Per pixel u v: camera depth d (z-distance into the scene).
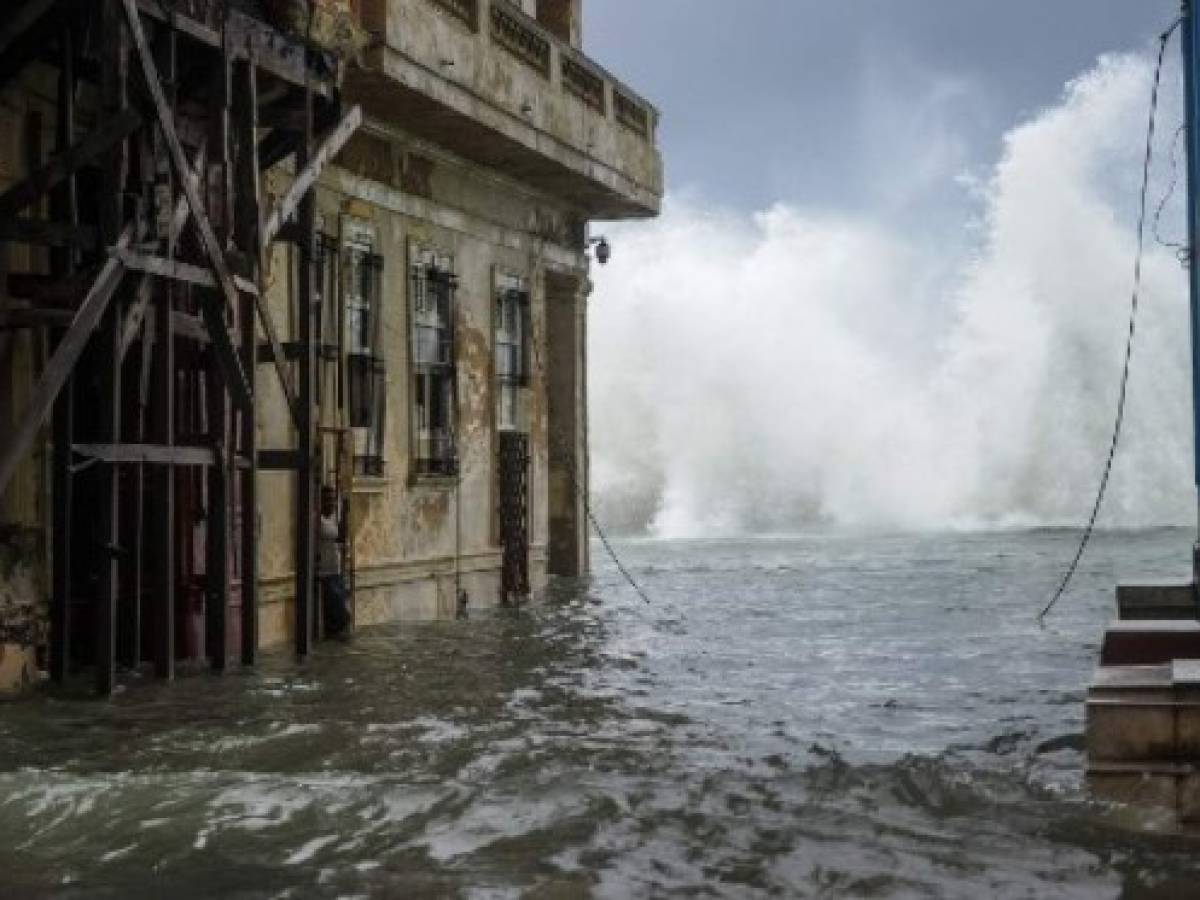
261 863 6.84
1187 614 11.77
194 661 13.71
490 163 21.22
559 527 25.70
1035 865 6.72
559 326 25.45
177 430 13.77
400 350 18.67
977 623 17.44
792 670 13.48
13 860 6.88
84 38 11.66
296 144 14.20
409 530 18.73
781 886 6.47
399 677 12.96
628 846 7.12
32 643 12.19
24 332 12.09
